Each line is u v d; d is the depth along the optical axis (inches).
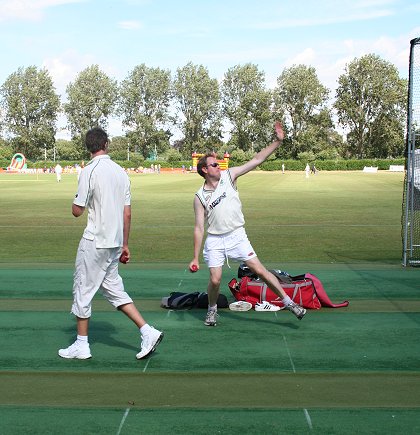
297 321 265.1
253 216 767.1
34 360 215.0
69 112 4411.9
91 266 207.2
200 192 244.8
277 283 249.4
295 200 1055.0
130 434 155.5
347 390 185.8
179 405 174.4
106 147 212.4
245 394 182.5
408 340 237.8
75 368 206.5
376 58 4025.6
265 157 244.8
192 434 155.3
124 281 356.5
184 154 4485.7
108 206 204.5
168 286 342.6
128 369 205.2
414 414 167.3
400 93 3959.2
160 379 195.6
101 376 198.7
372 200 1052.5
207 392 184.4
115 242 206.8
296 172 3373.5
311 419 164.1
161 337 213.9
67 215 797.2
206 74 4357.8
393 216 765.9
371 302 302.8
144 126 4352.9
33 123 4421.8
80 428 159.3
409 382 192.7
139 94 4399.6
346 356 217.9
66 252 478.0
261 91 4151.1
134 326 259.4
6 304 301.0
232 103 4308.6
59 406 174.2
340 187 1524.4
